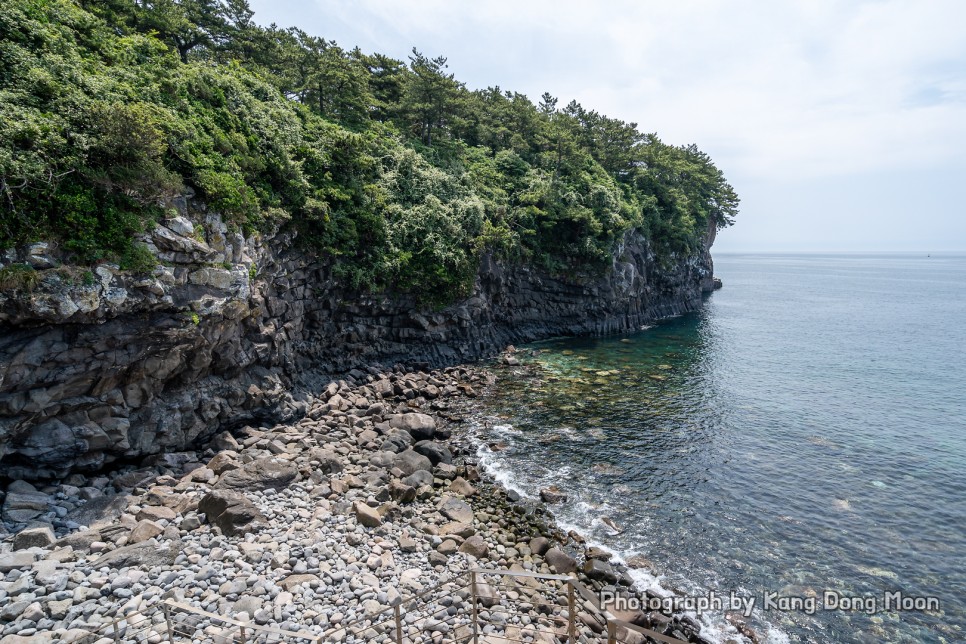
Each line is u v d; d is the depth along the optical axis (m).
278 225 30.59
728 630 14.60
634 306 67.19
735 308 88.06
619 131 80.56
